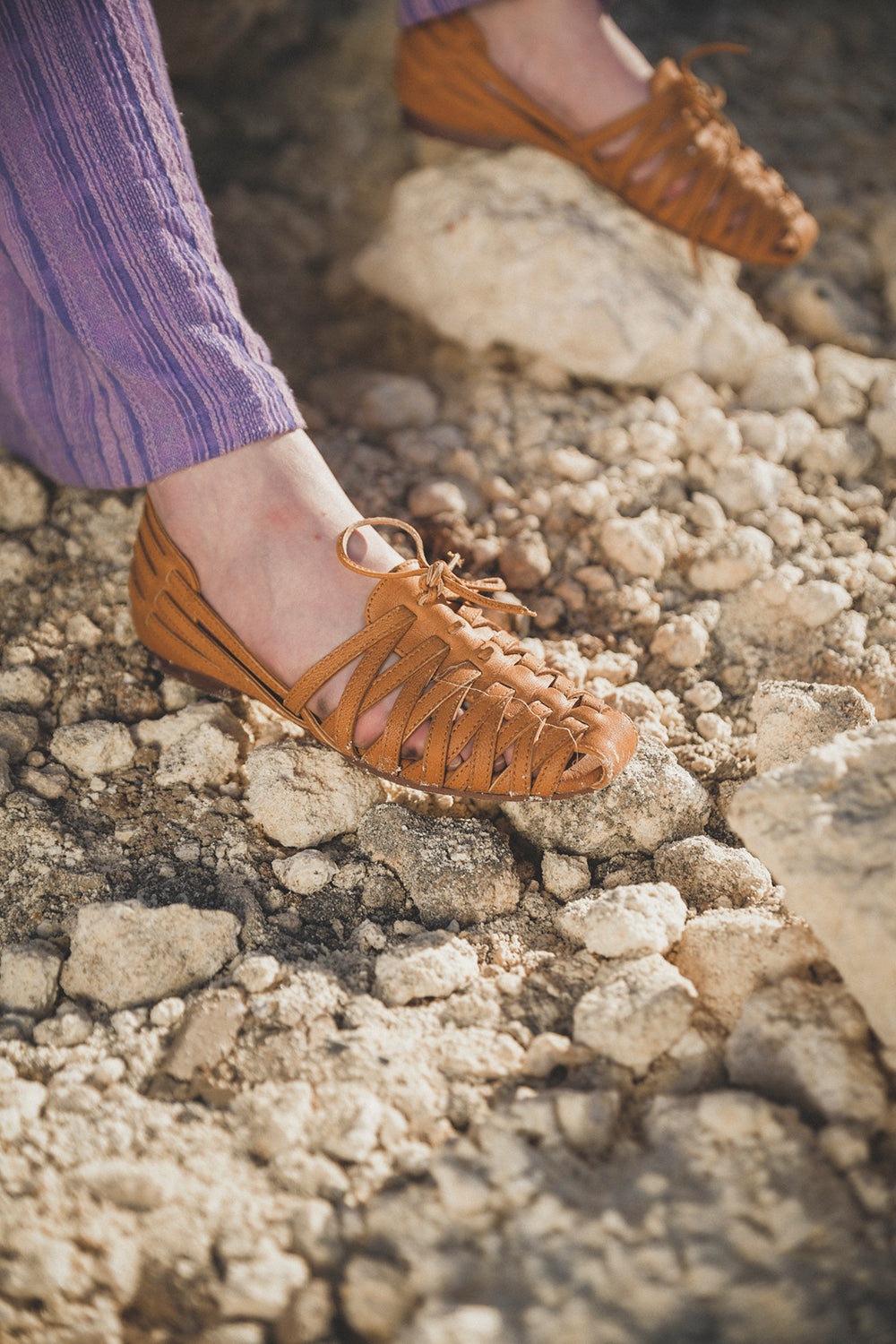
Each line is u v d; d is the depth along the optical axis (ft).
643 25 4.52
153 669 3.25
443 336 3.82
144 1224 2.63
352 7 4.44
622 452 3.55
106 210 2.89
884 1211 2.60
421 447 3.57
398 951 2.88
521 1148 2.65
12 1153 2.69
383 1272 2.59
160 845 3.02
